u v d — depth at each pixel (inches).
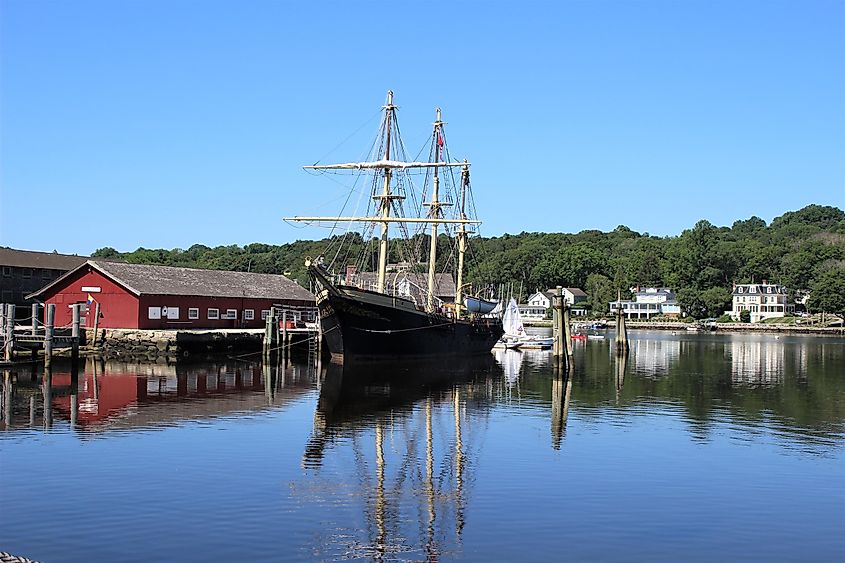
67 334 2608.3
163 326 2768.2
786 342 4719.5
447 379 2016.5
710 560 684.7
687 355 3260.3
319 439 1153.4
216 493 858.8
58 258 3499.0
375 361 2409.0
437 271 4485.7
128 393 1595.7
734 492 892.6
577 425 1309.1
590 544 719.1
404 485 908.0
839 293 6786.4
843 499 871.7
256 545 702.5
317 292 2313.0
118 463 981.2
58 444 1085.8
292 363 2364.7
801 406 1558.8
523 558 685.3
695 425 1318.9
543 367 2482.8
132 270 2812.5
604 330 6481.3
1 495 837.8
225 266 6427.2
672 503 847.7
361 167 2583.7
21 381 1775.3
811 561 685.9
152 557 668.1
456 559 681.0
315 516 787.4
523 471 979.9
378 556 684.7
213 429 1213.7
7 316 2062.0
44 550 681.0
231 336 2714.1
